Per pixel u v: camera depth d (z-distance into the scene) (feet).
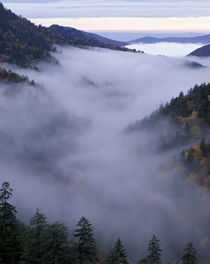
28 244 97.55
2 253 107.45
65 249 91.20
